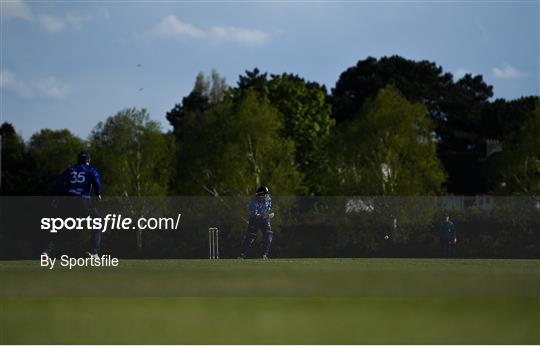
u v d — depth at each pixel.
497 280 38.28
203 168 194.25
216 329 26.70
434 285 36.56
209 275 40.50
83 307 31.41
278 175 185.88
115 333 26.02
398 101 183.25
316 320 28.41
